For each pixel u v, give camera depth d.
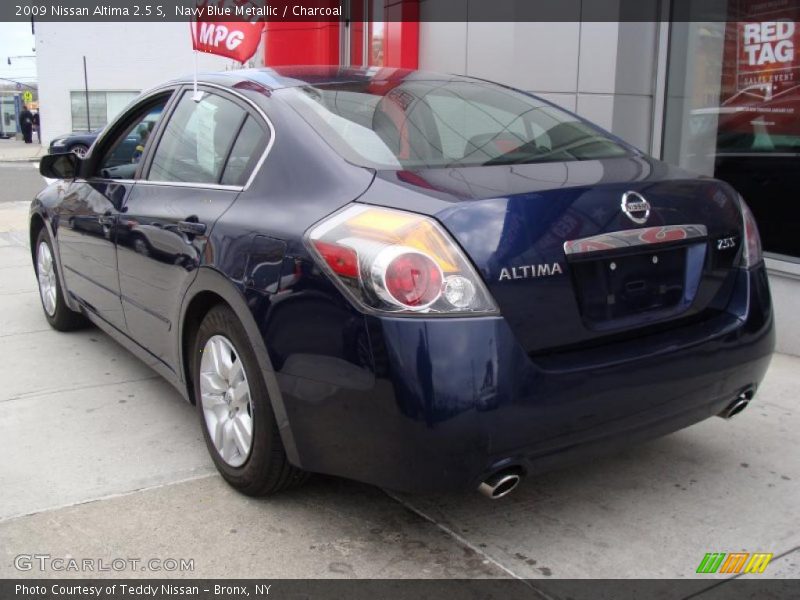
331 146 2.78
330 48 10.11
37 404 4.00
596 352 2.51
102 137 4.40
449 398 2.23
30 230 5.46
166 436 3.62
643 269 2.63
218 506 2.98
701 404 2.75
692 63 5.83
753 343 2.85
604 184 2.61
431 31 8.17
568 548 2.72
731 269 2.89
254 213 2.82
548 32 6.60
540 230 2.41
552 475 3.25
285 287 2.54
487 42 7.35
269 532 2.80
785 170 5.12
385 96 3.23
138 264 3.62
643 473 3.27
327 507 2.98
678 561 2.64
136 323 3.80
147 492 3.08
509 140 3.08
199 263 3.01
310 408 2.50
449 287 2.26
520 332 2.36
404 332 2.25
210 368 3.11
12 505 2.97
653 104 6.07
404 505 3.00
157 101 4.02
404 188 2.48
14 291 6.57
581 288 2.49
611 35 6.03
